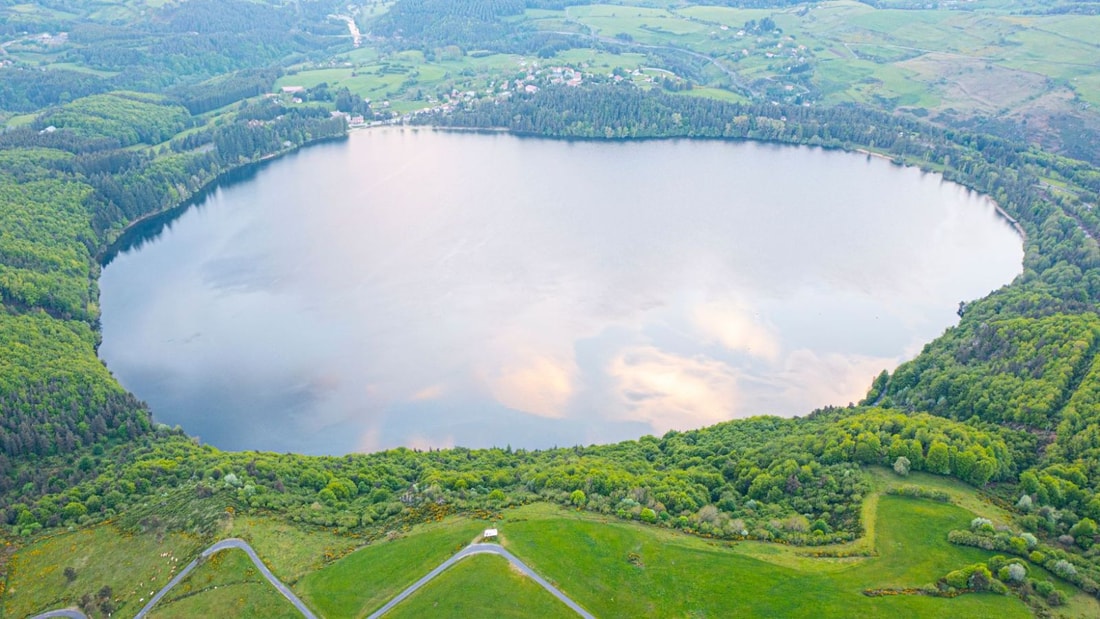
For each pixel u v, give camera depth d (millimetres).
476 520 172875
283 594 155125
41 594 164250
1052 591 144625
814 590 149875
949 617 140875
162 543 172000
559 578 153375
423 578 154750
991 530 163750
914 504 178500
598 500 183375
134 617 153750
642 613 145625
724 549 164000
